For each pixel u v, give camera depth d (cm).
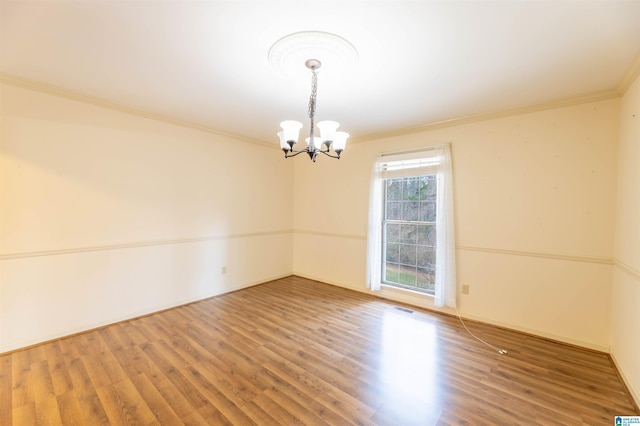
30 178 250
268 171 464
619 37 168
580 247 261
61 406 179
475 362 235
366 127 359
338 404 185
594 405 185
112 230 298
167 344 258
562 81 227
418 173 353
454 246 328
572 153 263
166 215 342
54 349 247
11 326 242
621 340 219
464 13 150
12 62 210
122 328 291
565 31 164
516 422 171
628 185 214
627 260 211
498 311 303
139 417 171
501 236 301
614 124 244
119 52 195
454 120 324
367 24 161
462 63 201
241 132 399
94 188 286
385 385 204
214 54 196
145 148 321
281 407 181
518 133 290
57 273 265
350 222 429
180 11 152
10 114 239
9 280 241
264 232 460
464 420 172
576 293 263
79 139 275
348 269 432
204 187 379
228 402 185
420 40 175
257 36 175
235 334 279
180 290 356
